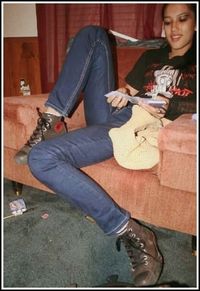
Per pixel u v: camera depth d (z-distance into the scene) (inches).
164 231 45.5
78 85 42.8
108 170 40.8
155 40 61.5
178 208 36.8
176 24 45.4
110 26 80.5
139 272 33.7
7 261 38.1
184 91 44.9
